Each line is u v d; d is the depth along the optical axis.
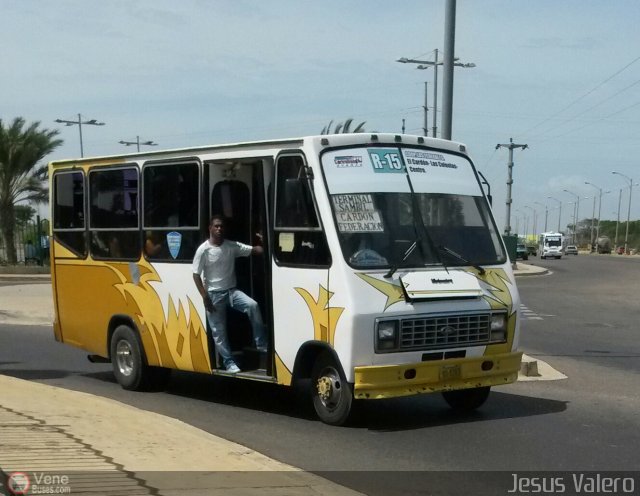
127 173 10.98
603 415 9.54
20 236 38.22
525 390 11.23
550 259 90.00
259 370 9.56
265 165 9.24
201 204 9.93
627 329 19.69
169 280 10.36
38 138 36.66
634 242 138.00
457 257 9.02
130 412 8.84
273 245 9.03
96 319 11.61
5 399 9.27
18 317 20.25
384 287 8.34
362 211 8.65
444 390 8.59
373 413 9.55
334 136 8.81
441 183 9.34
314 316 8.55
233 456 7.17
